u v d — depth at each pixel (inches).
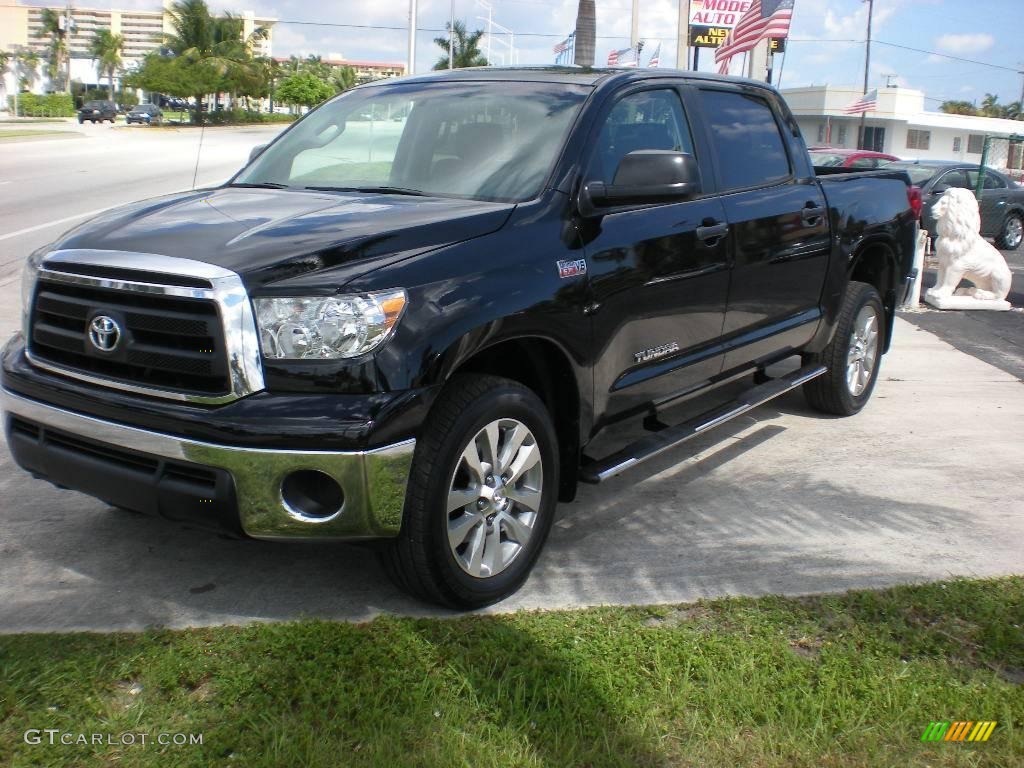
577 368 149.9
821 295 224.2
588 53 1107.9
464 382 134.1
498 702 113.5
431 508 129.3
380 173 170.7
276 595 143.6
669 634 131.2
